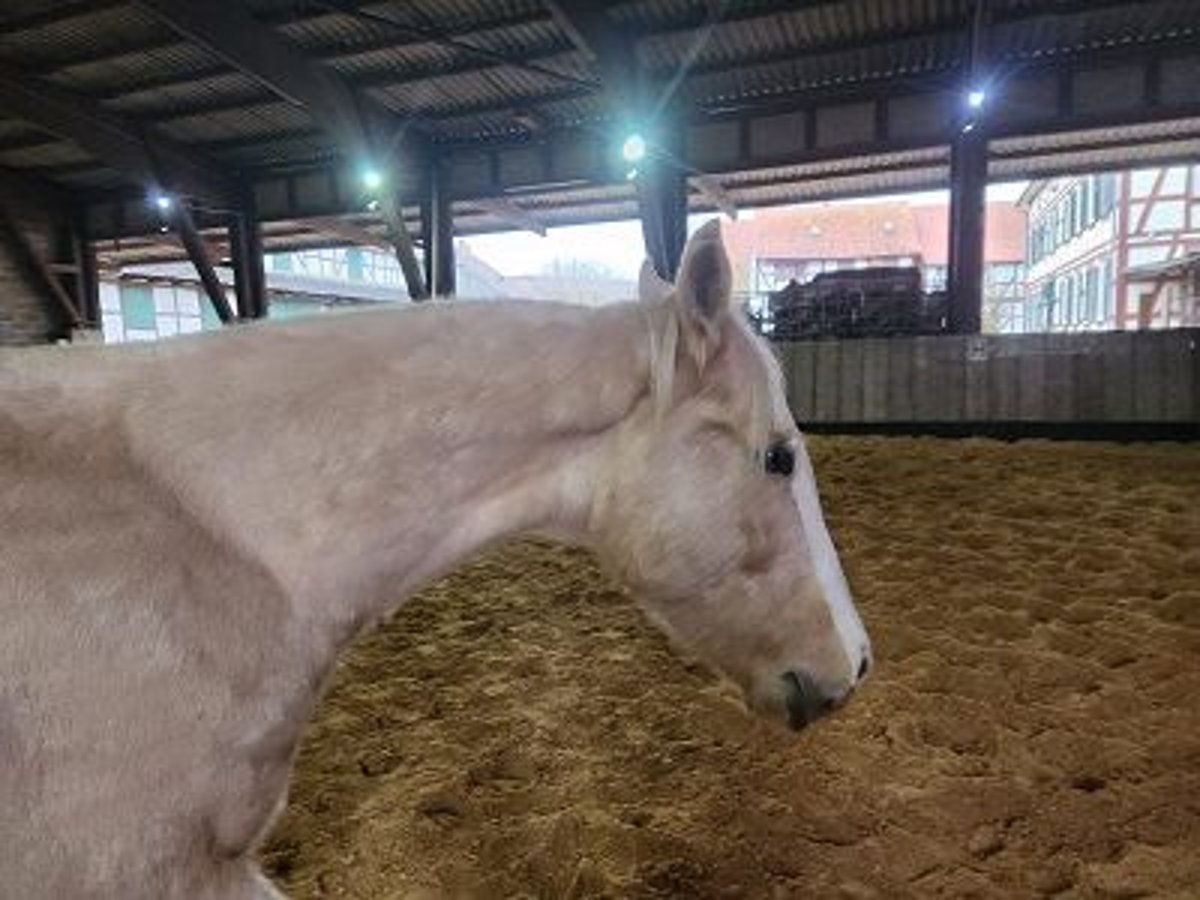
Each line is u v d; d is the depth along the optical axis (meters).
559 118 12.02
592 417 1.21
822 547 1.36
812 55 9.88
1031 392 9.54
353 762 2.69
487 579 4.83
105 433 0.97
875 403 10.41
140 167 12.59
